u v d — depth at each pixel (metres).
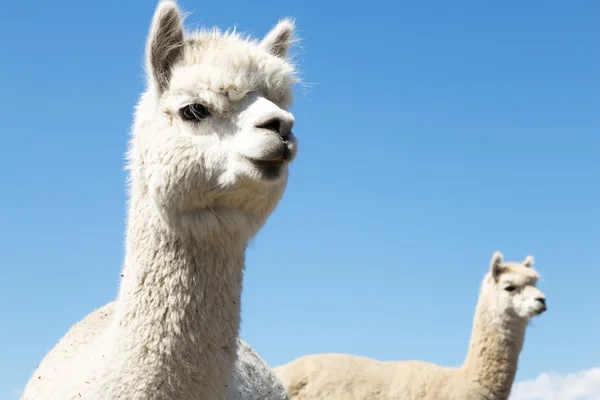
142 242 4.19
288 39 5.17
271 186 4.27
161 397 3.96
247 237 4.29
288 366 11.90
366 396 11.28
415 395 11.29
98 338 4.52
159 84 4.36
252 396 5.73
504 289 12.40
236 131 4.20
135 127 4.45
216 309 4.13
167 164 4.12
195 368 4.02
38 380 4.87
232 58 4.31
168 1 4.39
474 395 11.49
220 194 4.14
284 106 4.57
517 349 12.15
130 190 4.48
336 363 11.66
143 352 4.01
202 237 4.11
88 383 4.04
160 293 4.08
